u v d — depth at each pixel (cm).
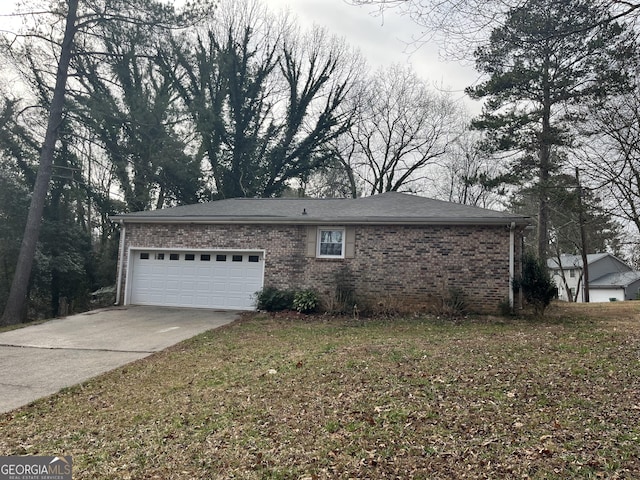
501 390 646
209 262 1670
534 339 998
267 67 3209
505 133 2116
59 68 1911
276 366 843
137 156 2453
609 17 573
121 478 465
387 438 511
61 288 2400
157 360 954
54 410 689
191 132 2727
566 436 489
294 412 611
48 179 1878
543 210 2273
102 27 2030
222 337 1162
